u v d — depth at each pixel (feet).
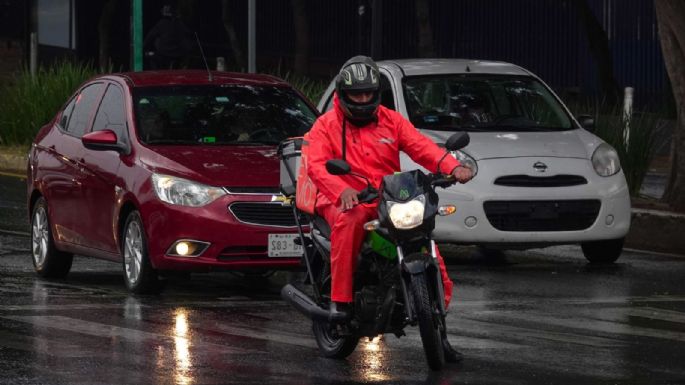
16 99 133.39
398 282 44.98
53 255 68.80
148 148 63.52
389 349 49.90
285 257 60.59
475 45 178.09
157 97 66.95
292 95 69.46
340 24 195.00
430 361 45.09
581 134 76.13
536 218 71.67
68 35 196.75
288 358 47.96
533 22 172.35
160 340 50.96
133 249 62.80
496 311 59.00
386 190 44.11
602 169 73.51
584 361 47.96
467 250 81.25
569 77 169.37
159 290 62.64
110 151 65.21
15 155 126.21
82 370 45.16
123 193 63.05
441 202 71.15
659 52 162.09
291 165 50.26
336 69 195.00
